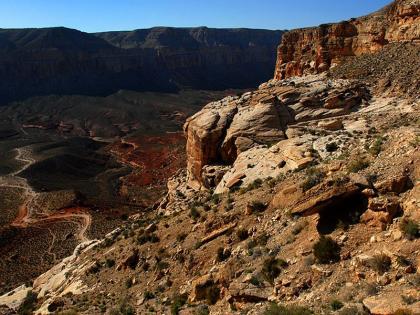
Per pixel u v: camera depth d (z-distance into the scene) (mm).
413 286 14703
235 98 50406
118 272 30016
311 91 47188
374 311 14086
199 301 21484
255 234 23125
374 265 16312
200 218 28719
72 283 32625
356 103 46594
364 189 19625
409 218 17516
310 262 18422
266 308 17281
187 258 25578
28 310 33750
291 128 42656
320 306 15984
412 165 20078
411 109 41250
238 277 20297
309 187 23078
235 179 34656
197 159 46656
